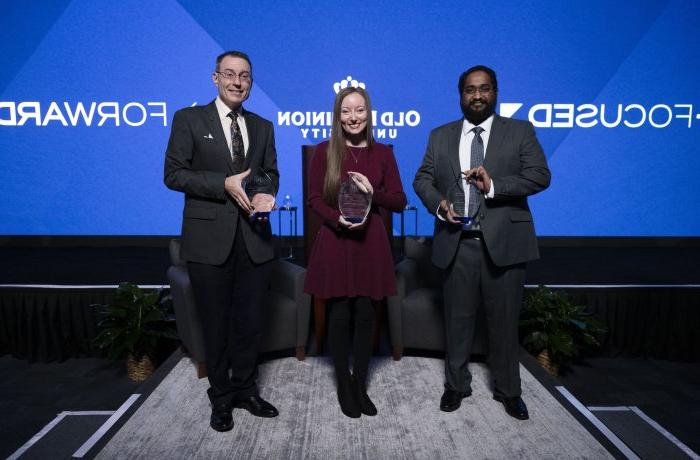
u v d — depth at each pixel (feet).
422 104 20.93
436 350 10.52
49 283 14.74
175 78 20.72
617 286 12.75
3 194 21.11
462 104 6.63
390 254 6.91
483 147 6.62
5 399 10.58
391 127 21.02
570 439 6.44
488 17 20.49
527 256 6.62
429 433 6.60
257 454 6.13
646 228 21.58
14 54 20.38
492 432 6.61
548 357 11.63
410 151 21.17
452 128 6.92
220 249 6.19
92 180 21.18
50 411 10.04
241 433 6.59
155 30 20.44
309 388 7.93
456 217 6.33
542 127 21.01
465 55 20.70
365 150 6.82
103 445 6.26
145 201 21.38
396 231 21.43
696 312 12.55
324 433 6.59
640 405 10.55
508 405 7.03
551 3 20.40
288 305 9.12
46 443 8.73
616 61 20.66
